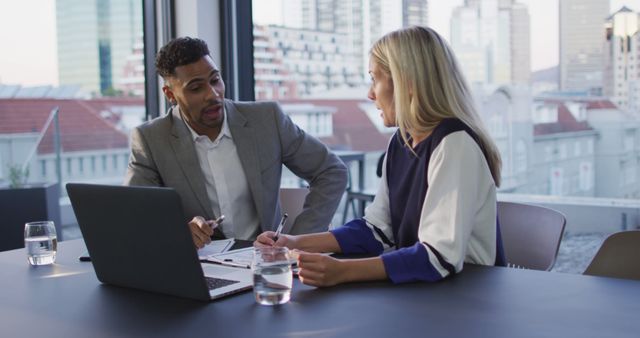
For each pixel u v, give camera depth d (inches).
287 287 51.5
